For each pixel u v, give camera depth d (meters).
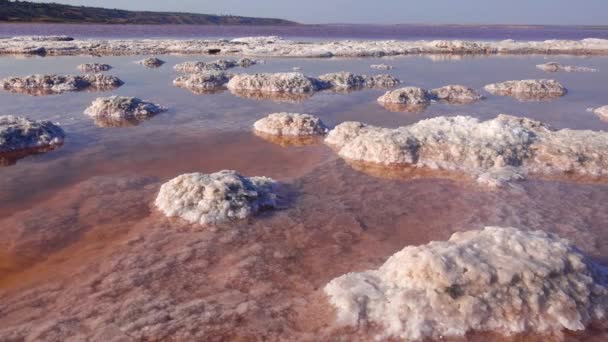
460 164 7.34
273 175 6.96
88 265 4.39
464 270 3.67
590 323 3.55
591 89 15.16
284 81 14.33
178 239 4.90
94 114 10.38
